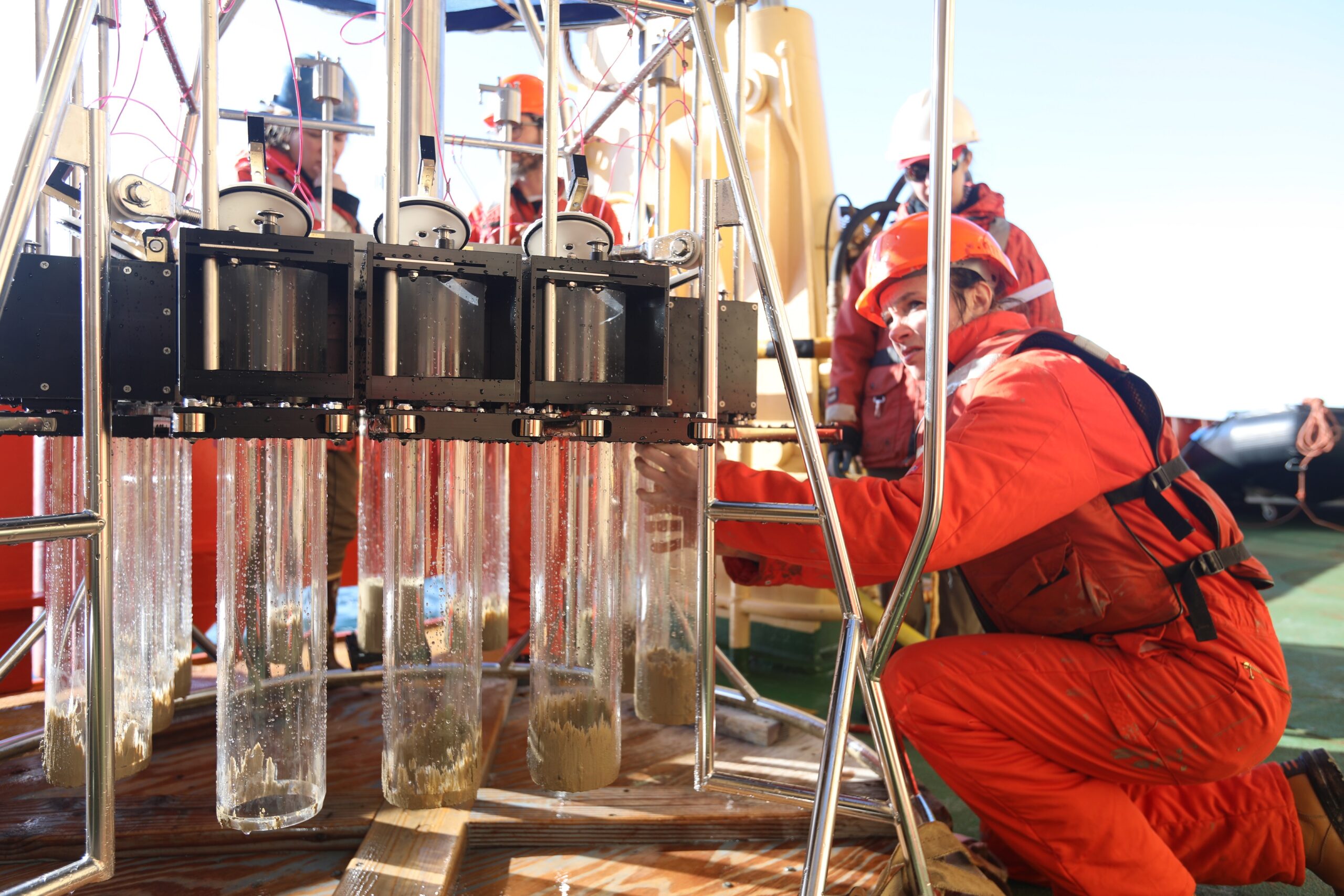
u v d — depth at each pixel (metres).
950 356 1.49
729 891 1.07
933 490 0.90
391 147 0.93
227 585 1.01
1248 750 1.15
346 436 0.84
